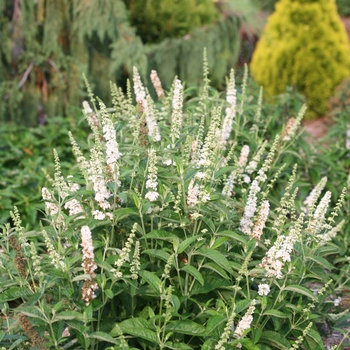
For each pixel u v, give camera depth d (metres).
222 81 3.58
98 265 1.17
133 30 3.10
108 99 3.31
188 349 1.15
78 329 1.14
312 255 1.33
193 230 1.31
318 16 4.02
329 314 1.45
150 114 1.57
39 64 3.12
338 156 2.45
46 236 1.17
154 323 1.20
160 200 1.32
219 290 1.32
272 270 1.24
